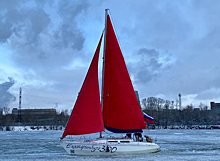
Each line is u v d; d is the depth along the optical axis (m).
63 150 41.06
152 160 27.89
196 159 30.56
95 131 28.72
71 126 28.86
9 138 72.88
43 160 29.19
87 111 28.97
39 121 196.25
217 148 43.31
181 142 56.06
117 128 29.59
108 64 30.17
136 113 30.19
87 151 28.75
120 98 29.86
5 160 30.61
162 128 181.62
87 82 29.58
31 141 61.22
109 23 30.50
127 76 30.44
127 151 29.20
